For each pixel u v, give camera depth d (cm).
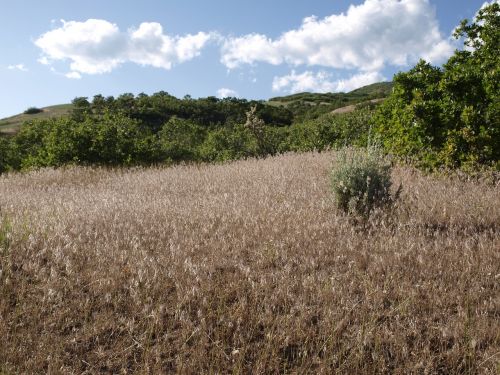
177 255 492
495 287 426
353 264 481
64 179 1301
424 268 463
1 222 557
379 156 693
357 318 373
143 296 406
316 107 9731
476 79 968
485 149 907
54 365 318
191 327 364
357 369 315
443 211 639
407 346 340
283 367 328
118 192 961
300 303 398
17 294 404
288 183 925
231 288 428
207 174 1151
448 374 317
